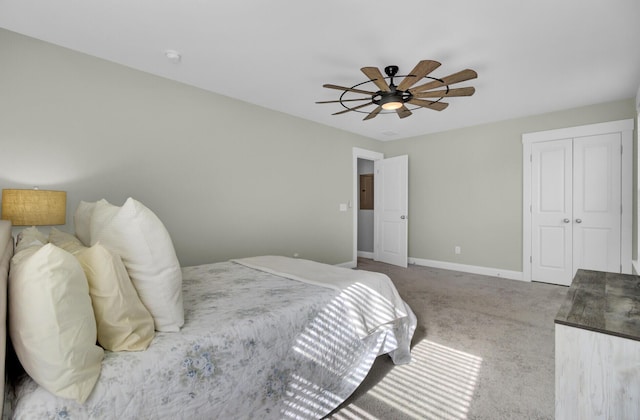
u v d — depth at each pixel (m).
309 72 2.88
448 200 5.02
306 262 2.63
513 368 2.00
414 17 2.05
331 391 1.61
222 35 2.28
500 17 2.05
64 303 0.81
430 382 1.86
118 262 1.06
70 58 2.46
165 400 1.03
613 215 3.63
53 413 0.81
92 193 2.56
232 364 1.22
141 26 2.17
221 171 3.42
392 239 5.50
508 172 4.41
